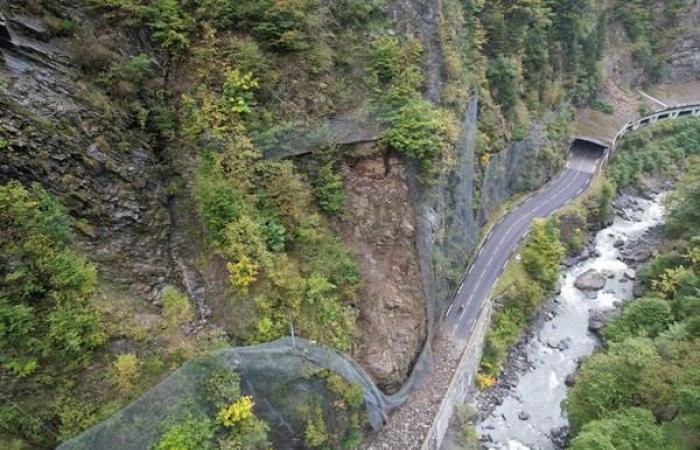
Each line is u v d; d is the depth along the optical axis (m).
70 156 18.41
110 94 20.67
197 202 22.06
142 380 17.80
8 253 15.79
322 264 25.52
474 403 33.91
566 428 32.53
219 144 22.97
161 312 19.95
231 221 21.56
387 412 27.83
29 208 16.33
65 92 18.77
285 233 24.19
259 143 24.34
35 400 15.82
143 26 22.03
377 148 29.06
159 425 17.17
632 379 28.19
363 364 26.78
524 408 34.12
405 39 30.89
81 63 19.81
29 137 17.08
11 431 15.31
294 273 23.34
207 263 21.94
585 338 39.66
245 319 21.31
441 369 32.31
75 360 16.75
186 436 17.14
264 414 20.31
